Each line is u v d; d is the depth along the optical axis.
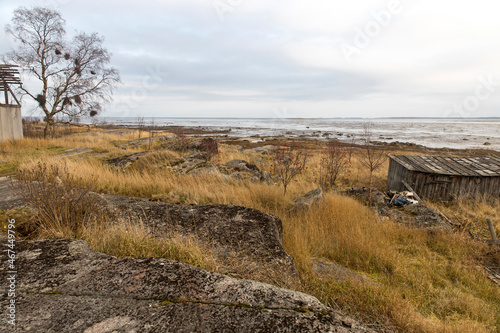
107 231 3.49
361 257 5.21
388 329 2.90
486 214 9.72
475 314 3.75
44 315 1.74
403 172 11.71
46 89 21.47
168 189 7.57
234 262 3.31
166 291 2.05
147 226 4.02
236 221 4.46
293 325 1.78
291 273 3.41
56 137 23.42
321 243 5.51
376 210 8.41
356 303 3.38
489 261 5.85
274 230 4.36
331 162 13.11
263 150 22.20
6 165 9.76
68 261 2.45
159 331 1.65
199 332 1.66
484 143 43.81
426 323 3.17
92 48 22.14
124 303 1.90
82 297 1.94
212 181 8.95
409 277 4.68
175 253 3.17
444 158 12.44
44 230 3.35
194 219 4.43
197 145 18.02
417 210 8.31
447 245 6.31
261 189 8.26
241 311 1.89
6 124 16.88
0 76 16.75
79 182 6.11
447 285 4.63
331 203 7.47
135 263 2.45
